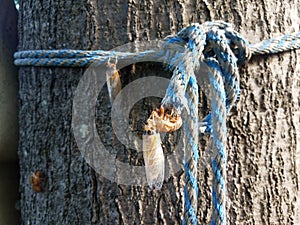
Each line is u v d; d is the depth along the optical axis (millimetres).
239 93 566
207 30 548
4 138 630
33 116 600
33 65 592
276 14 578
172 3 565
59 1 582
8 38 634
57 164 591
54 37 584
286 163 588
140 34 567
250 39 571
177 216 571
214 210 547
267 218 583
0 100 626
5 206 645
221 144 545
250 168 578
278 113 583
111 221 578
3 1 636
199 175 573
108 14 571
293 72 587
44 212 599
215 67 548
